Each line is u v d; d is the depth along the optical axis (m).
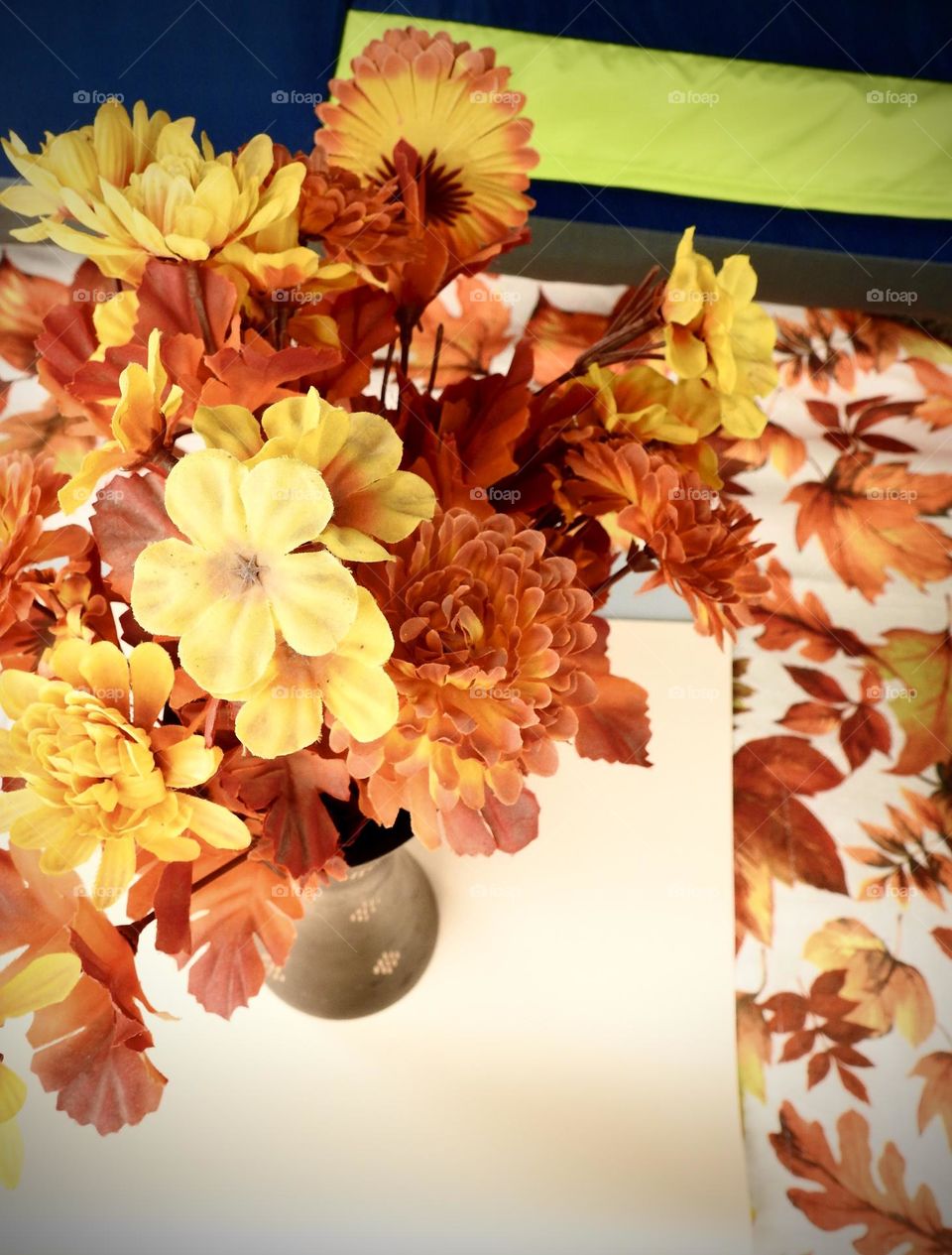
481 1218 0.63
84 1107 0.41
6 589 0.42
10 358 0.94
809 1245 0.64
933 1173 0.67
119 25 1.31
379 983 0.65
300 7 1.33
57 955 0.42
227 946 0.44
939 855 0.79
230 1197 0.63
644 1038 0.69
